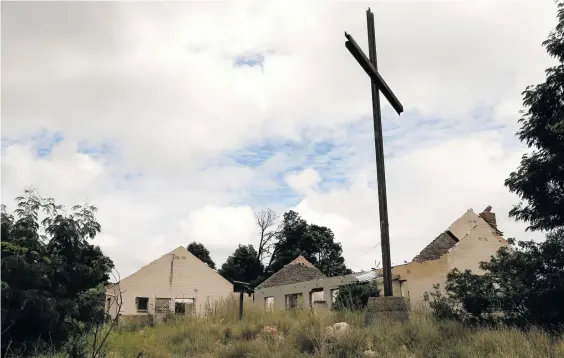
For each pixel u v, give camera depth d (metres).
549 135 12.41
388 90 13.53
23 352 9.21
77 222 12.14
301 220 72.44
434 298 14.47
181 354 10.57
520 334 8.96
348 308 13.91
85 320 11.21
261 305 17.44
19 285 10.37
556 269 12.10
